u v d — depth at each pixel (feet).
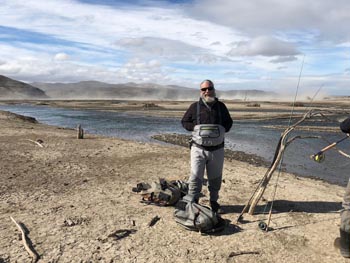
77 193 15.67
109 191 16.07
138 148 29.63
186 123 12.42
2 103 238.27
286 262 9.98
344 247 10.22
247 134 53.57
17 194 15.23
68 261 9.64
